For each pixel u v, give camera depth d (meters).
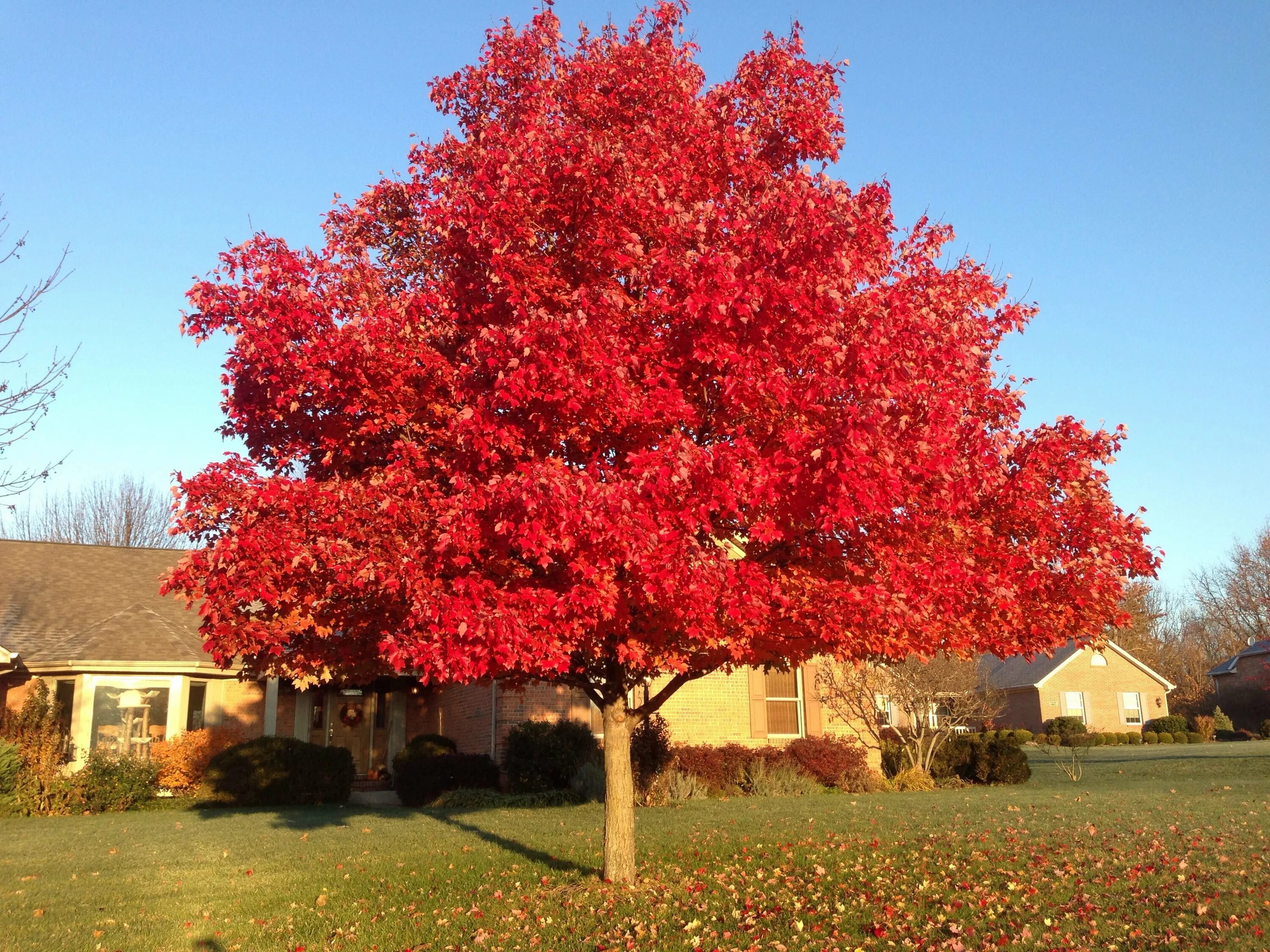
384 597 6.85
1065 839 10.94
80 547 23.92
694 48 9.12
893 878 8.96
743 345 6.71
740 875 9.22
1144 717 46.41
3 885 9.84
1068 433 7.54
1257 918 7.09
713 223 7.27
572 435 6.88
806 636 7.26
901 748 21.53
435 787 18.03
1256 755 26.75
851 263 7.14
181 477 6.77
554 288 7.24
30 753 17.06
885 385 6.49
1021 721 47.16
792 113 8.77
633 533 5.68
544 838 12.23
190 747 18.86
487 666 6.16
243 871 10.45
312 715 22.41
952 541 7.13
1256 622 54.03
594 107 8.56
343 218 9.15
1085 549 7.43
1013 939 6.83
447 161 8.91
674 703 19.36
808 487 6.09
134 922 8.34
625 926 7.57
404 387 7.13
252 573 6.38
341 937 7.76
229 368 7.41
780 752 19.09
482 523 6.29
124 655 19.08
